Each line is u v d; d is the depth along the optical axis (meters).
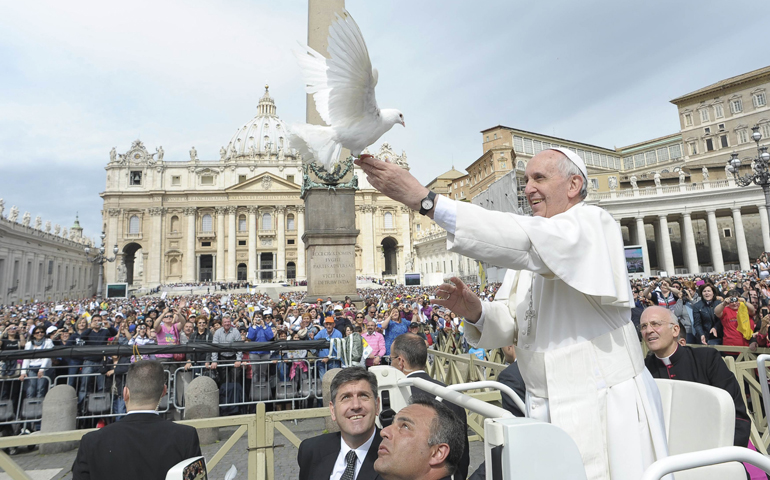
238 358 7.00
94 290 85.44
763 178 17.52
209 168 95.62
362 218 95.38
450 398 1.71
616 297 1.46
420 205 1.41
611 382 1.53
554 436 1.13
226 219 91.94
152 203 89.81
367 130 2.09
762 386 2.48
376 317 11.84
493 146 67.19
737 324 7.16
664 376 3.46
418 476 1.68
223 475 4.77
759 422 4.73
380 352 8.37
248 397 7.09
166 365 6.80
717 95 67.75
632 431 1.48
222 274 89.25
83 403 6.43
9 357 5.78
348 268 13.63
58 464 5.36
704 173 49.19
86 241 79.81
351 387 2.64
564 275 1.39
